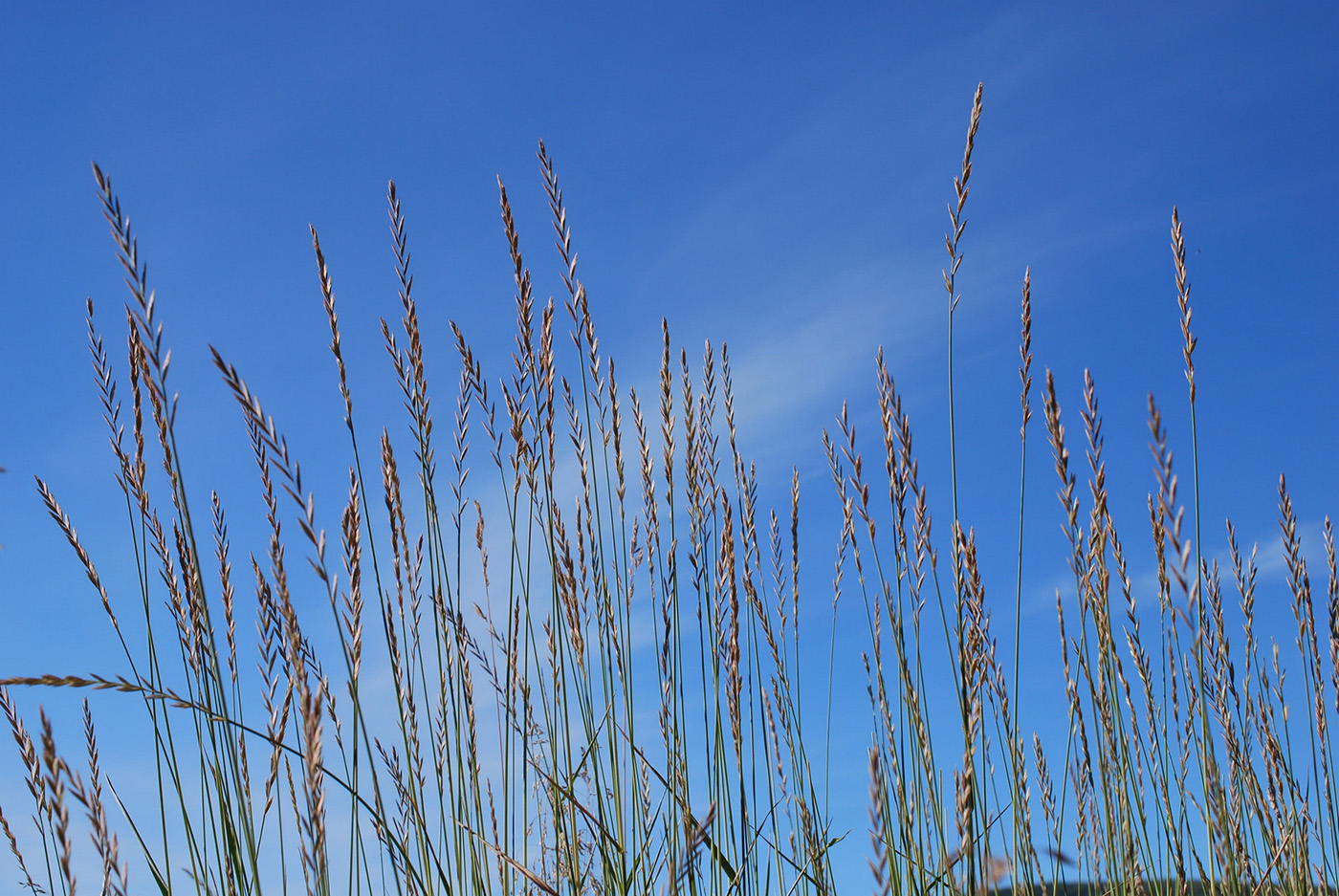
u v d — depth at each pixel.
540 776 1.69
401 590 1.67
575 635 1.71
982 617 1.62
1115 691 1.67
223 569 1.65
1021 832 1.68
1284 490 1.82
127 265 1.47
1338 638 1.79
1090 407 1.64
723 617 1.76
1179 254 1.63
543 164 1.74
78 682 1.49
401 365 1.68
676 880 1.56
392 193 1.68
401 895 1.62
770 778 1.75
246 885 1.56
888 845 1.59
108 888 1.45
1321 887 1.72
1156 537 1.70
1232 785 1.74
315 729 1.47
